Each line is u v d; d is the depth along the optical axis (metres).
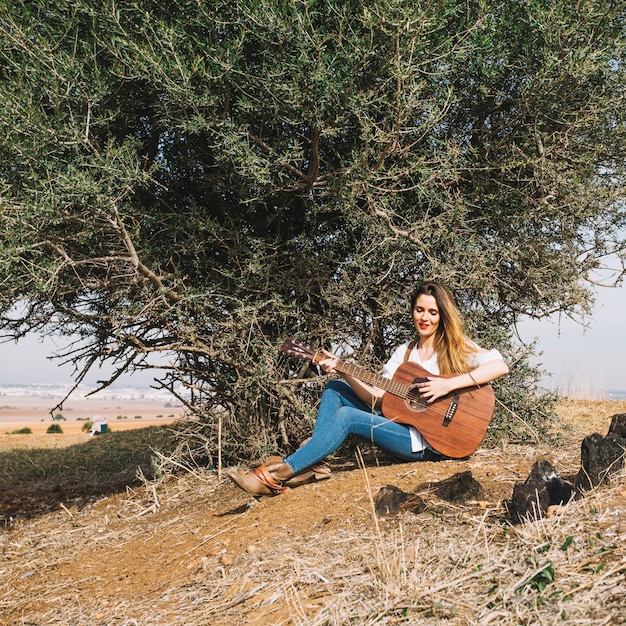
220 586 3.12
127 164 4.93
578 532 2.57
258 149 5.32
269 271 5.75
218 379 6.04
